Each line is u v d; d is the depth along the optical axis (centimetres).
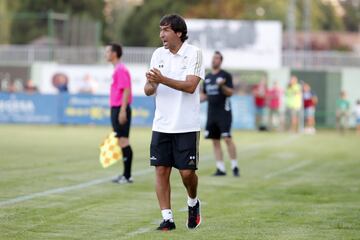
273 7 18912
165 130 2586
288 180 4344
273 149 6706
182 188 3850
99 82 11238
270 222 2881
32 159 5150
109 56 3959
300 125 10006
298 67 12444
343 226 2797
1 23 15888
